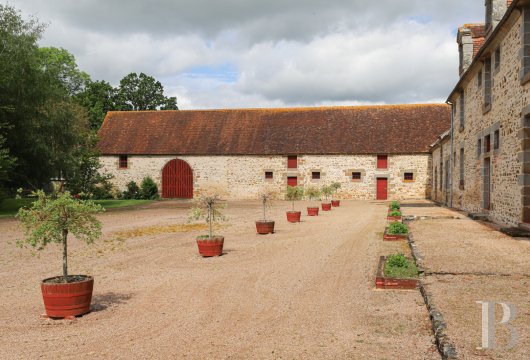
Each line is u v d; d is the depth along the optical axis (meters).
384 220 16.98
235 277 7.86
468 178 17.39
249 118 35.56
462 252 8.51
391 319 5.34
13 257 10.09
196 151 33.88
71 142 23.69
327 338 4.80
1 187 21.89
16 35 21.14
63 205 5.87
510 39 11.74
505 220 12.26
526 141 10.68
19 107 20.88
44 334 5.13
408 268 7.27
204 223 16.84
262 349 4.54
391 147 31.77
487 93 14.42
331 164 32.47
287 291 6.85
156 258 9.84
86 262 9.46
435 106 33.84
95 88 44.00
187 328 5.24
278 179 33.03
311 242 11.76
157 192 34.47
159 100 50.88
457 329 4.48
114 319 5.64
